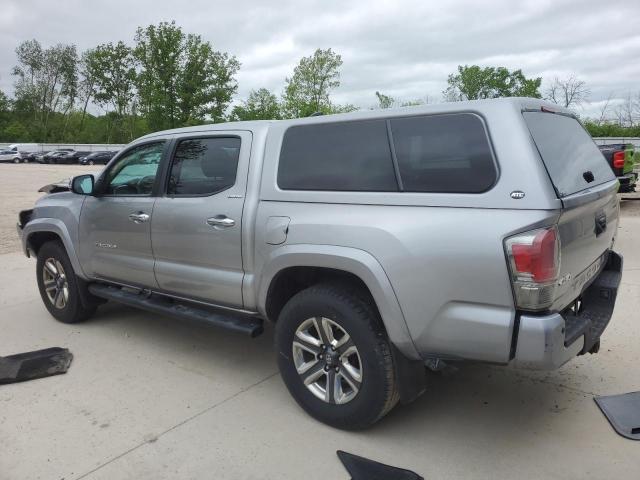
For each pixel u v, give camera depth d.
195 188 3.89
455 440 3.11
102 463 2.96
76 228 4.83
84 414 3.48
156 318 5.40
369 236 2.88
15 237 10.54
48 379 4.01
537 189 2.48
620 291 5.77
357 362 3.13
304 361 3.35
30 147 56.16
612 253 3.65
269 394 3.73
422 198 2.78
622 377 3.80
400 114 2.97
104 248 4.60
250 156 3.56
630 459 2.88
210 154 3.83
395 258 2.78
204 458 2.99
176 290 4.09
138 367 4.21
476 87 60.53
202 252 3.77
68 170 37.12
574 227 2.75
